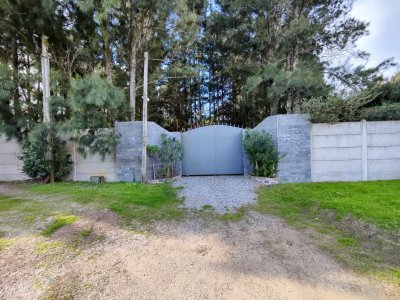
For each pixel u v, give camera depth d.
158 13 8.53
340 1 11.36
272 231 3.91
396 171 7.05
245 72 12.77
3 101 7.77
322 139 7.32
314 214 4.64
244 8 11.50
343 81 11.34
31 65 9.83
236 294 2.32
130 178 8.24
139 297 2.30
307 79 10.10
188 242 3.54
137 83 10.77
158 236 3.76
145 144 7.89
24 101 8.37
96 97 6.70
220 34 13.02
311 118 7.32
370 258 2.96
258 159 7.85
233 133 9.56
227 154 9.59
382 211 4.25
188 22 9.09
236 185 7.27
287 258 3.01
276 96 11.14
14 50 9.30
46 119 7.75
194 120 16.58
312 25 10.72
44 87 7.71
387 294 2.28
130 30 8.98
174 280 2.57
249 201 5.62
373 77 10.52
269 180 7.41
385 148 7.07
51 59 8.70
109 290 2.42
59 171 8.16
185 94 15.80
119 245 3.44
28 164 7.89
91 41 8.78
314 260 2.95
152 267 2.84
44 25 8.00
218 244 3.45
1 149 8.84
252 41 12.26
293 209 4.98
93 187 7.08
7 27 8.14
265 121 8.04
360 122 7.14
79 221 4.25
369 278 2.54
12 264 2.91
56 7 8.05
